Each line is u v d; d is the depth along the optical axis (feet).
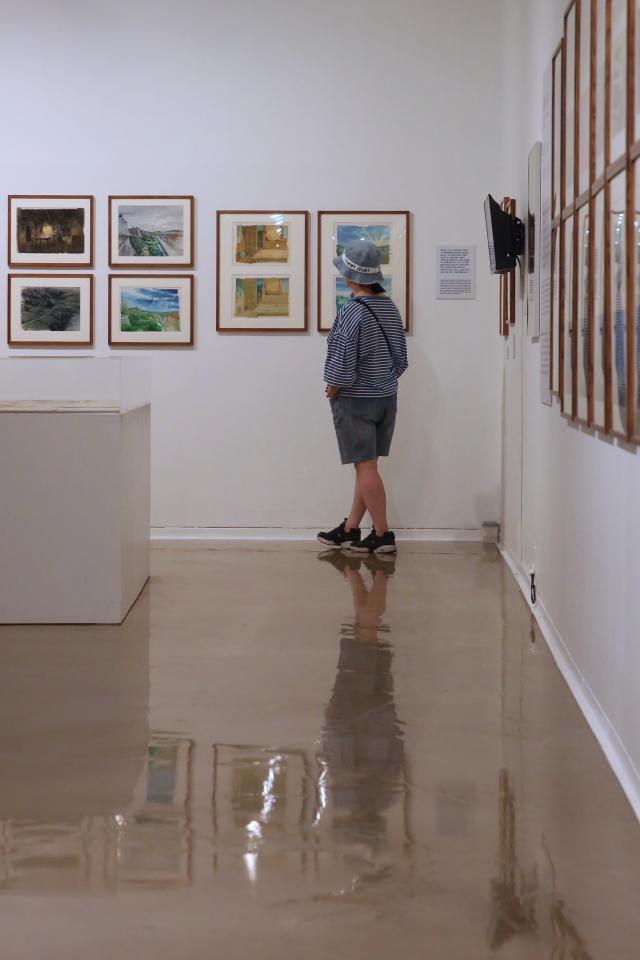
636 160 11.40
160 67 27.96
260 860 9.96
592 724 13.85
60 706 14.56
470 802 11.32
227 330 28.32
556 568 17.85
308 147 27.99
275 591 21.89
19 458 18.79
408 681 15.75
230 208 28.17
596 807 11.20
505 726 13.79
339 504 28.63
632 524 11.96
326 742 13.19
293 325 28.27
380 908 9.05
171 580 22.97
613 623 12.96
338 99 27.94
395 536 28.53
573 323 15.66
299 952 8.36
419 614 19.94
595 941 8.50
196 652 17.28
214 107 27.96
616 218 12.41
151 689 15.33
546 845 10.26
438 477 28.45
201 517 28.71
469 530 28.50
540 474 20.10
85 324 28.32
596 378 13.87
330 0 27.78
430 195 28.02
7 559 18.95
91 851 10.15
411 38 27.78
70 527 18.92
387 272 28.17
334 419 26.02
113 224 28.14
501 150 27.61
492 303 28.14
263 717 14.12
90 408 18.74
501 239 22.62
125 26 27.91
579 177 15.21
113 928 8.73
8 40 27.96
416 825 10.74
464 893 9.30
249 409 28.45
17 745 13.08
